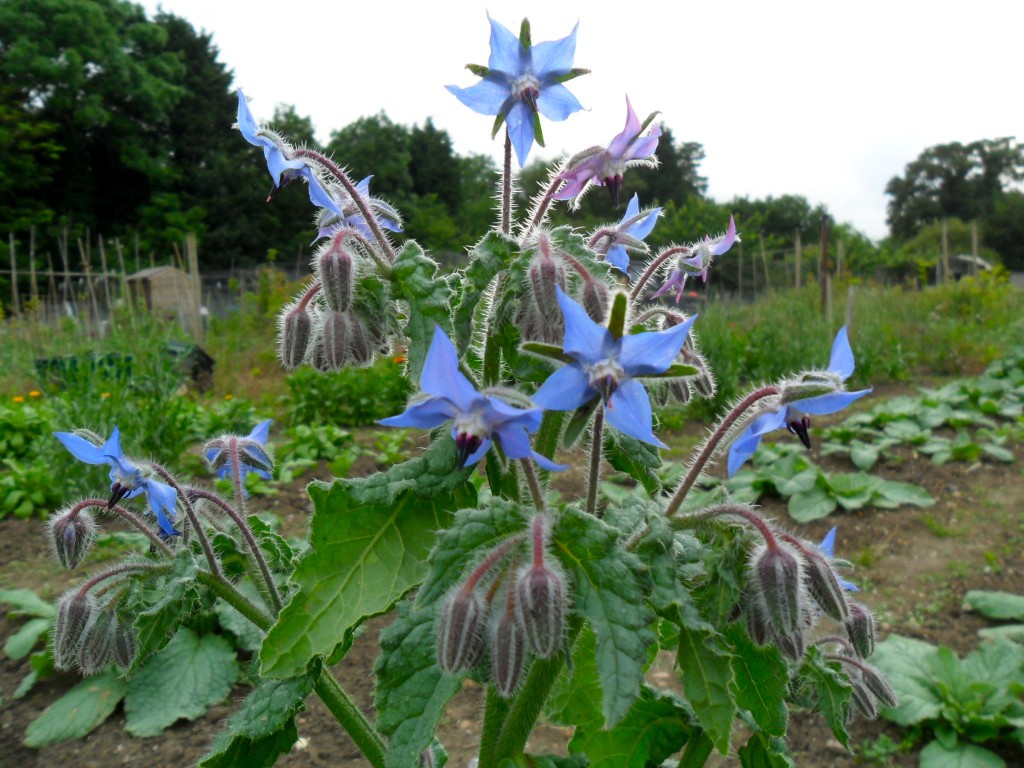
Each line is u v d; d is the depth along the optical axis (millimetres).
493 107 1744
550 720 2354
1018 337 13602
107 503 1905
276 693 1796
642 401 1427
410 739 1543
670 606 1451
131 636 1975
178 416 7371
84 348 8852
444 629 1430
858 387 11789
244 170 48719
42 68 40062
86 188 43656
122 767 3344
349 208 1954
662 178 41062
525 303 1592
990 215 65688
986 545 5594
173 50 50281
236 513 2014
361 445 8469
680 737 2303
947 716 3578
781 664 1729
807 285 17797
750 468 7367
